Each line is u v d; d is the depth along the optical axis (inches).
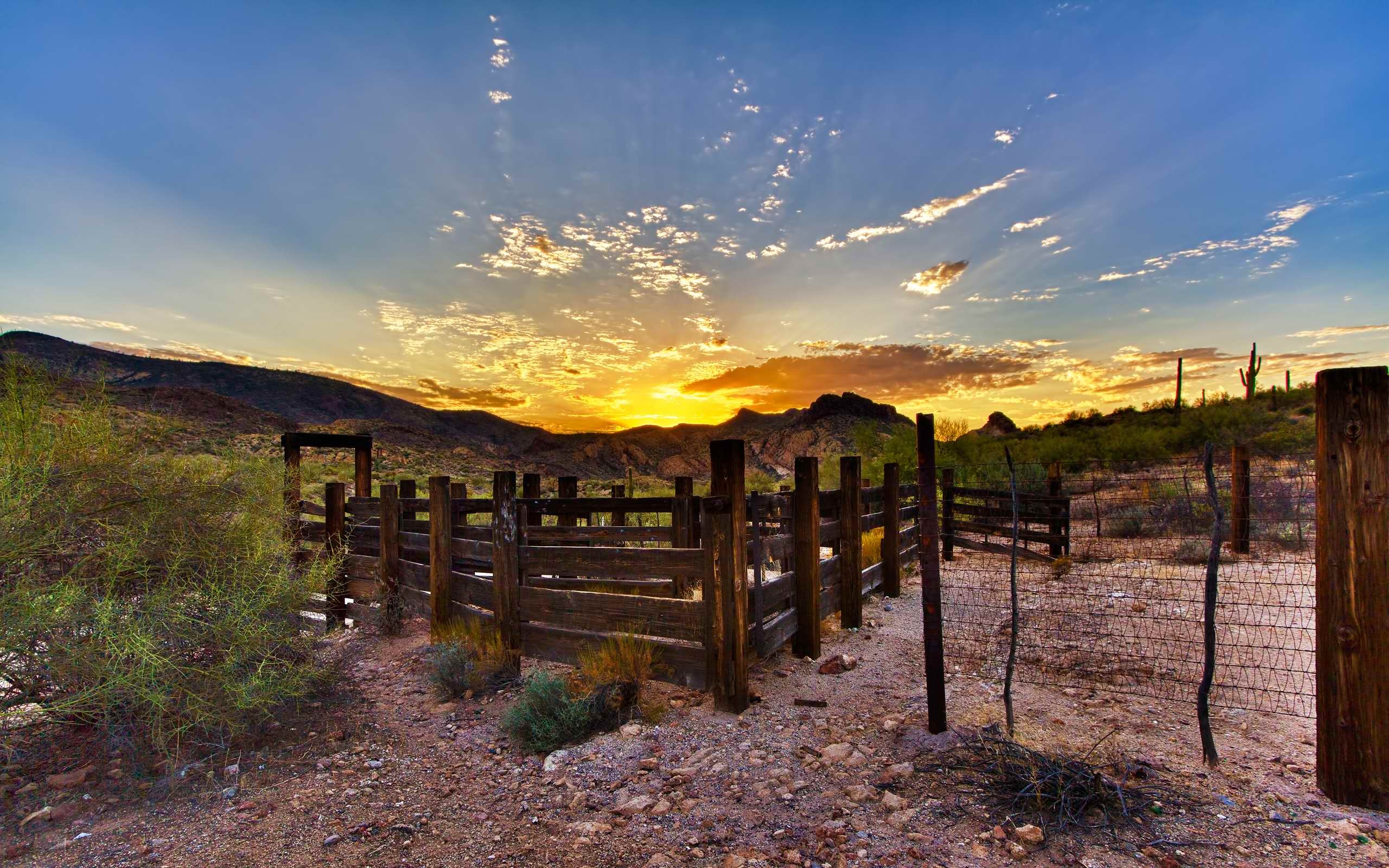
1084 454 927.0
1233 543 350.3
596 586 260.7
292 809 133.6
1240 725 154.9
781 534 235.6
